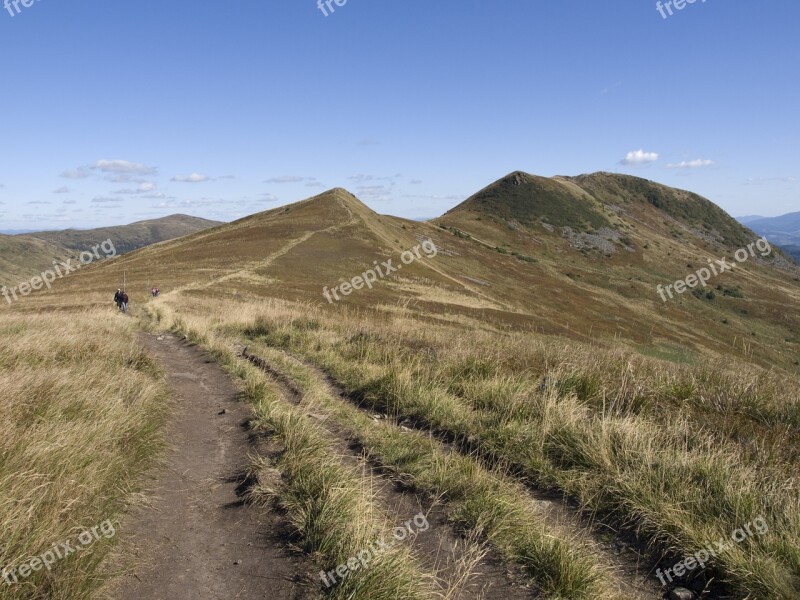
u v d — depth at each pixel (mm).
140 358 8508
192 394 7258
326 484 3955
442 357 8359
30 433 3949
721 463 4258
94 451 4000
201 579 3029
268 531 3611
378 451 4992
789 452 4789
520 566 3305
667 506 3725
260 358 9523
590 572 3152
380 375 7434
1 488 3113
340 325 13578
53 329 10000
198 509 3904
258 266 49344
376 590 2852
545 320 41750
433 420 5957
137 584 2939
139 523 3592
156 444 4930
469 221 131750
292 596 2893
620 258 114500
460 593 3008
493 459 4922
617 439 4816
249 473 4453
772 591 2949
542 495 4328
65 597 2646
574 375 6730
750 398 6168
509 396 6184
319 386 7551
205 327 14172
